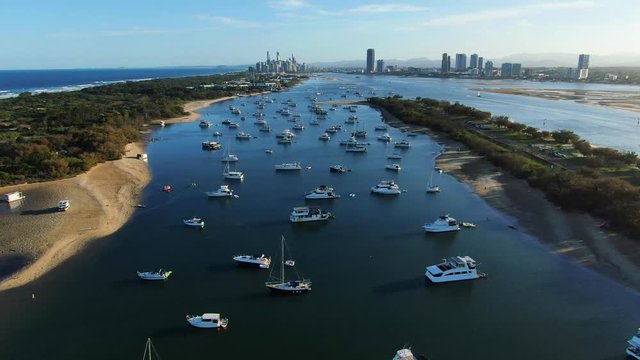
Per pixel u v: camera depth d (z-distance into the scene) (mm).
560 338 66750
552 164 157000
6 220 106562
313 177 153750
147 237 100938
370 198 130375
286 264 88188
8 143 172000
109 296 76750
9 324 68938
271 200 128125
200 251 94125
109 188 134375
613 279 82250
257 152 195250
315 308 73875
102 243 97188
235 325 69188
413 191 136375
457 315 72250
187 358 61750
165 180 147750
